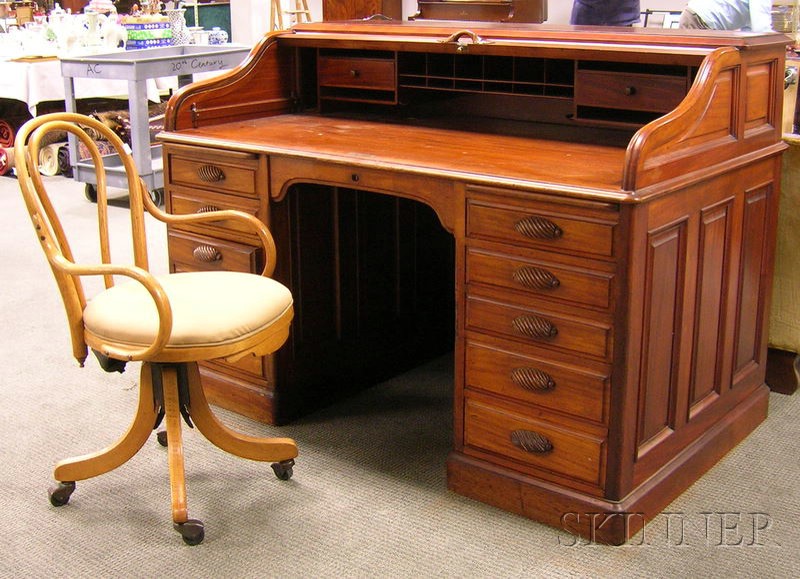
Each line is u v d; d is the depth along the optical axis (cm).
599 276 213
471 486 249
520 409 235
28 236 499
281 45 313
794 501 248
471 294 235
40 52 624
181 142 284
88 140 244
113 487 256
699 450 255
